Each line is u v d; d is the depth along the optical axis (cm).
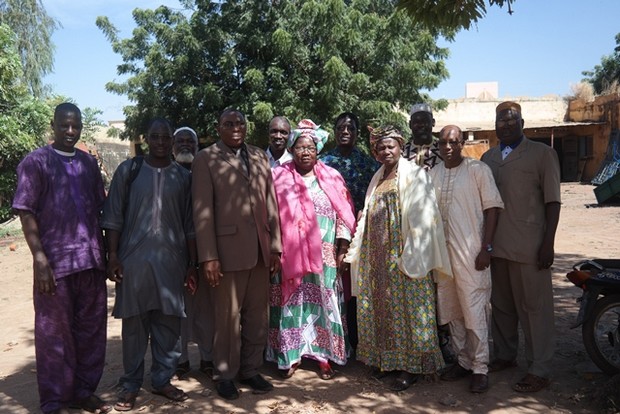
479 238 419
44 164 372
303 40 1595
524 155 421
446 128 430
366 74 1606
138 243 393
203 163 409
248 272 418
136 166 402
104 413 397
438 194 435
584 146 2727
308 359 504
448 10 541
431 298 427
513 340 459
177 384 452
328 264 456
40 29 2225
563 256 966
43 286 362
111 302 782
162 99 1797
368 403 408
